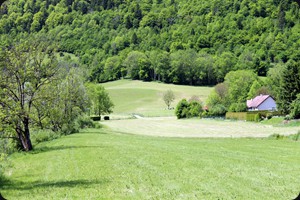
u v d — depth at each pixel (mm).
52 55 35969
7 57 33000
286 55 140625
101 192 15672
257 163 22266
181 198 14336
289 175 18531
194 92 145625
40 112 37625
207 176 18312
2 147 34500
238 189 15656
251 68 141375
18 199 15336
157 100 144875
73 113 55344
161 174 18922
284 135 43500
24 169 22906
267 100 102188
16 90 33625
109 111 109562
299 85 70250
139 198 14484
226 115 90250
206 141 40812
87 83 75062
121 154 26938
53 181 18688
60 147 34000
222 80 150250
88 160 24656
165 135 60156
